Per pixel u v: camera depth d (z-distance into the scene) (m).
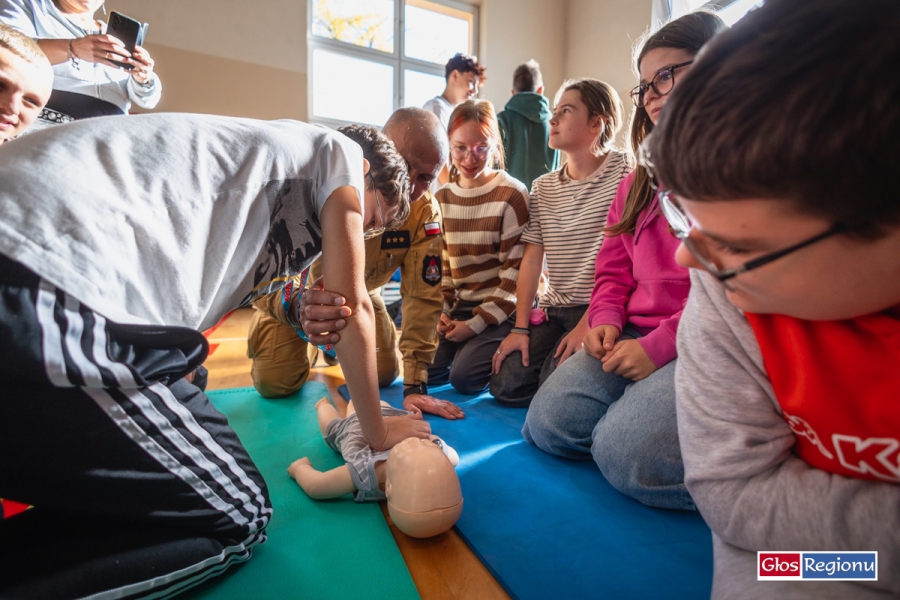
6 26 0.98
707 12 0.98
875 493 0.37
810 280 0.31
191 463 0.59
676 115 0.31
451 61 2.84
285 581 0.63
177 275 0.56
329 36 4.39
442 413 1.33
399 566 0.67
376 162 0.81
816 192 0.26
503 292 1.65
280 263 0.72
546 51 5.02
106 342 0.50
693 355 0.51
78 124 0.55
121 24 1.57
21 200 0.46
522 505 0.84
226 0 3.75
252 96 3.89
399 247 1.41
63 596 0.47
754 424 0.46
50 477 0.50
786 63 0.26
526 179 2.71
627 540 0.73
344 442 0.94
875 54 0.24
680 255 0.39
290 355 1.44
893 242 0.28
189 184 0.57
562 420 1.02
